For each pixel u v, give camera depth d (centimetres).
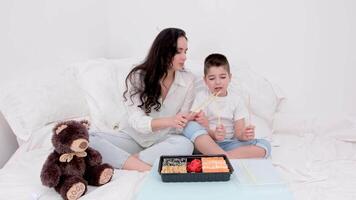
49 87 141
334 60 164
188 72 142
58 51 159
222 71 132
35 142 128
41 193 94
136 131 131
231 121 138
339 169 110
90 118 146
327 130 163
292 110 172
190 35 179
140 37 187
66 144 95
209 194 83
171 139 121
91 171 99
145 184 90
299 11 164
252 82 162
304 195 90
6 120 139
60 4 159
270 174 95
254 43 172
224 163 96
